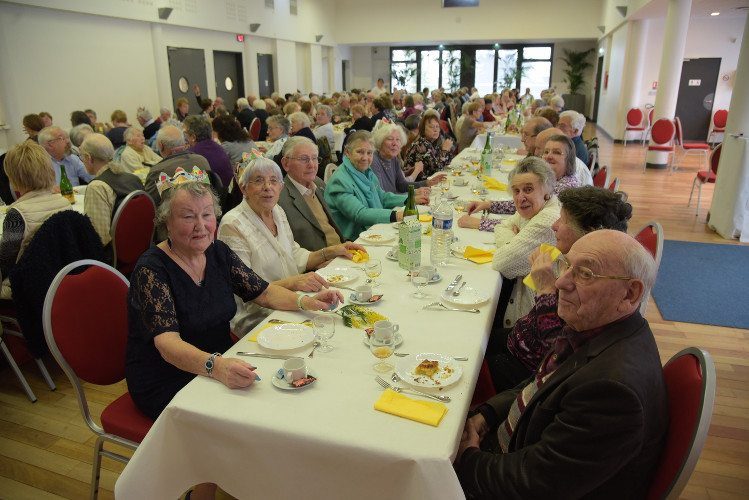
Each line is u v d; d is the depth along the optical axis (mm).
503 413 1446
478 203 2889
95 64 7938
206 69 10625
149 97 9148
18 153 2363
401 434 1058
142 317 1461
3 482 1912
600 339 1073
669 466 978
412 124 5441
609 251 1057
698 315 3271
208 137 4102
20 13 6688
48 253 2174
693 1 7797
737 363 2717
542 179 2059
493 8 15453
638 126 10406
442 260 2113
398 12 16188
